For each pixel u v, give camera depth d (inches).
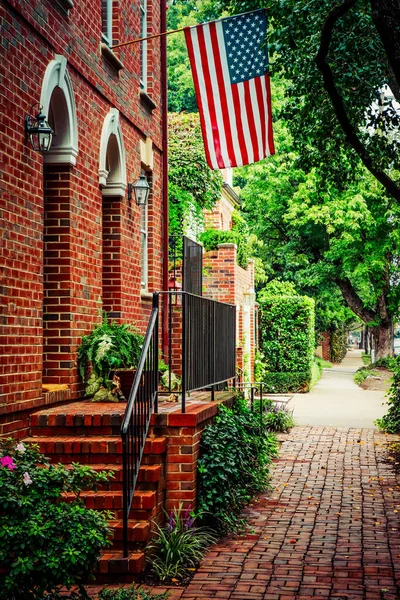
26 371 342.3
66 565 213.2
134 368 415.8
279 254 1617.9
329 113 510.3
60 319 401.1
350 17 465.4
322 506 421.7
